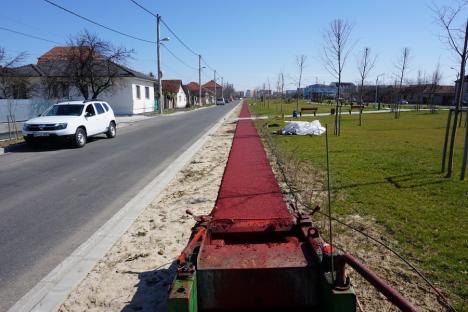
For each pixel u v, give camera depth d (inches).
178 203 287.3
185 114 1676.9
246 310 123.7
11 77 1185.4
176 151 557.6
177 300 104.0
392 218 232.7
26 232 233.3
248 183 339.3
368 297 145.5
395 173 363.6
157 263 184.5
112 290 160.6
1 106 962.1
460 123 879.7
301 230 156.7
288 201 275.7
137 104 1649.9
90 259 191.3
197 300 122.0
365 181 330.6
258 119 1211.9
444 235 204.1
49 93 1344.7
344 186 314.2
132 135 790.5
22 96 1320.1
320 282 119.6
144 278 169.9
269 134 709.9
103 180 370.3
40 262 191.0
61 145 634.2
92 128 652.7
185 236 218.2
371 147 553.3
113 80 1305.4
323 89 4099.4
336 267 111.1
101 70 1253.1
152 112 1819.6
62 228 239.1
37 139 578.2
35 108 1049.5
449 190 296.4
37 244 214.2
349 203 265.6
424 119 1173.7
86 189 335.9
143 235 222.5
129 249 203.0
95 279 170.7
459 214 238.7
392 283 155.1
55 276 174.6
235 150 552.7
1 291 163.0
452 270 164.7
